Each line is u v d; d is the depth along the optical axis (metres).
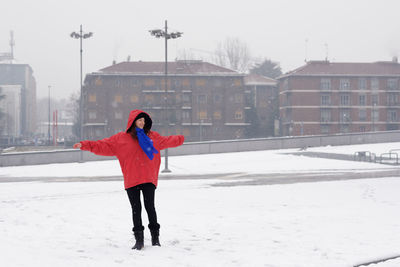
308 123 91.56
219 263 5.08
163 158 37.25
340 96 92.25
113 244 6.09
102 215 9.20
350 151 40.53
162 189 16.03
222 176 22.52
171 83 90.06
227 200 12.02
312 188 15.03
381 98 92.69
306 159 33.28
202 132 91.06
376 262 5.20
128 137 5.82
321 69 92.88
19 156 35.75
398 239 6.37
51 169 30.44
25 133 156.62
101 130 88.38
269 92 101.94
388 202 10.90
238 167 28.55
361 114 92.50
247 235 6.84
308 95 91.69
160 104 89.56
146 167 5.80
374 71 92.88
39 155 36.22
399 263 5.04
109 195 14.38
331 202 11.09
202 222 8.18
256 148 43.41
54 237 6.62
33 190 16.69
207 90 90.88
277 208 10.11
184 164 31.58
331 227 7.41
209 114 91.00
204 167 29.05
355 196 12.35
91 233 7.03
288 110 94.31
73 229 7.41
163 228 7.56
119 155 5.81
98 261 5.04
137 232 5.81
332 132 92.12
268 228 7.42
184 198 12.70
